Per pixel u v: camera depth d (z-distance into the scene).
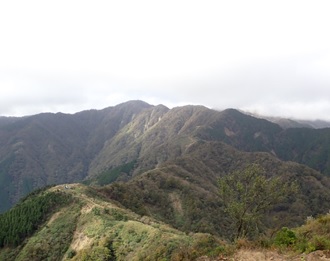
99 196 81.88
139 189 106.31
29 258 57.75
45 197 76.00
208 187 130.50
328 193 140.38
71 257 53.56
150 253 37.81
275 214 111.25
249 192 28.09
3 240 69.31
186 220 98.81
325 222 22.70
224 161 183.12
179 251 24.31
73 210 67.94
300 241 19.70
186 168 152.88
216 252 20.67
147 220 61.22
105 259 46.72
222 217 104.81
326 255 17.06
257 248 20.03
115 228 53.41
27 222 69.25
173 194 112.81
